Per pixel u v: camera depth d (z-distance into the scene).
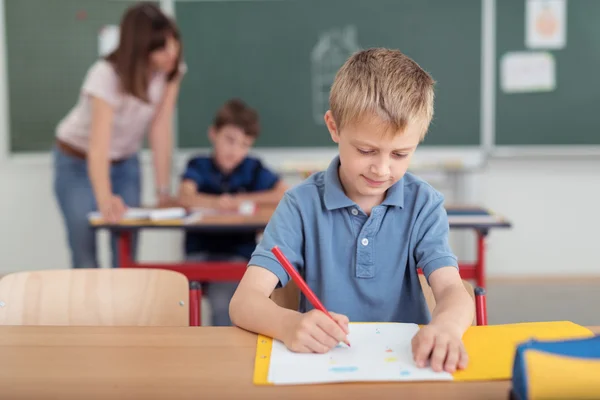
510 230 3.52
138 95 2.20
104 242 3.54
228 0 3.31
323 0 3.30
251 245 2.44
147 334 0.91
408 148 0.98
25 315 1.18
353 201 1.11
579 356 0.64
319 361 0.81
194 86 3.36
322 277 1.11
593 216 3.50
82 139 2.44
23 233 3.48
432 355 0.79
